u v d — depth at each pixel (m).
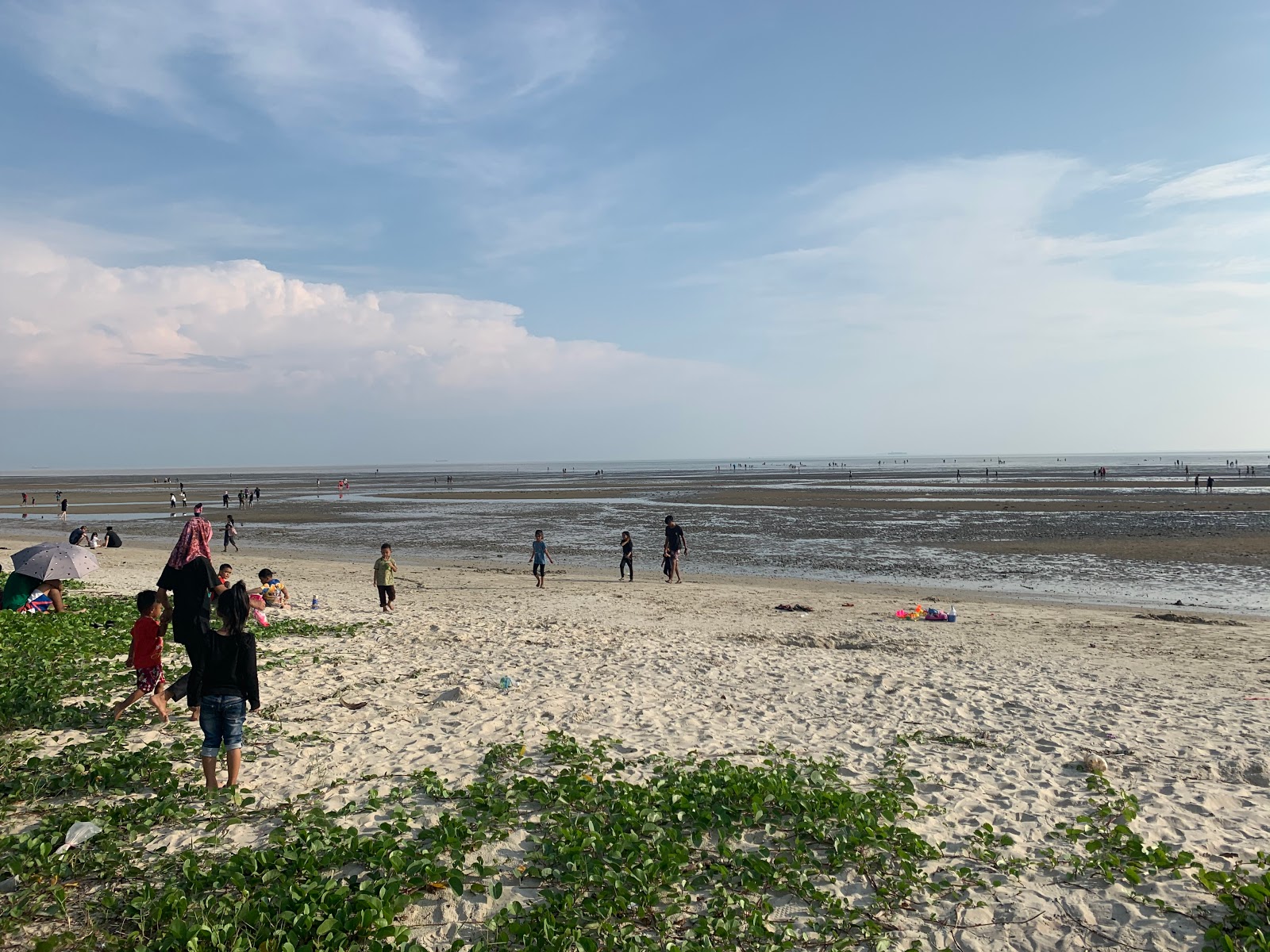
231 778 7.24
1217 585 24.16
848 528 42.25
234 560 31.97
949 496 68.56
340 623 17.08
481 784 7.30
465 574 27.62
